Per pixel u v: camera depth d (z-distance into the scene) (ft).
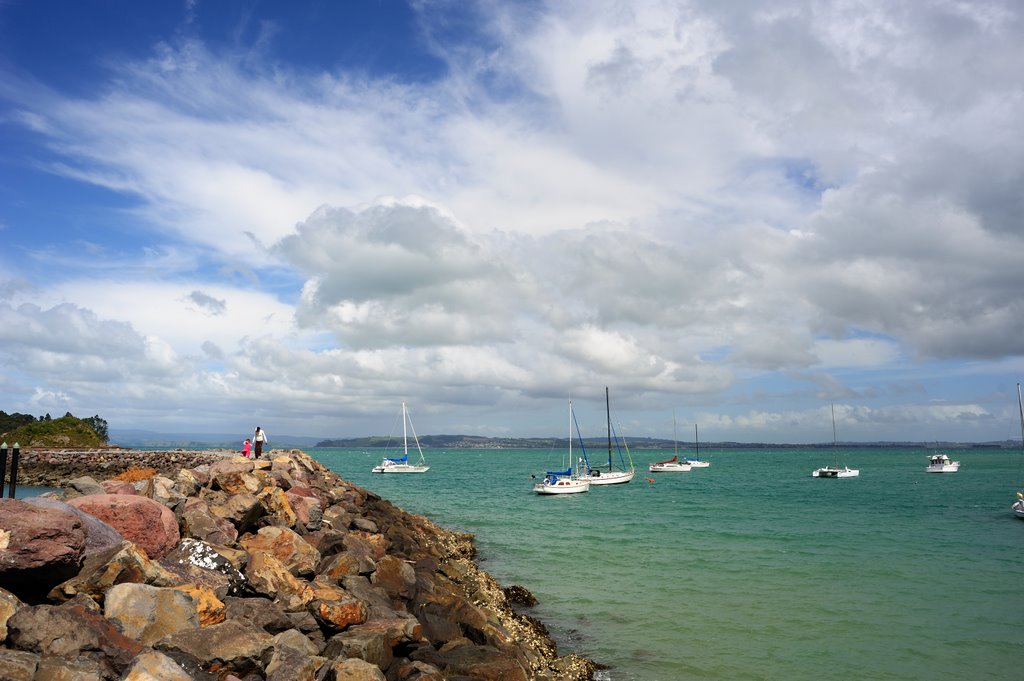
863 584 92.22
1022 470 504.02
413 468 447.01
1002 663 61.41
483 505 219.00
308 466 129.70
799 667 59.98
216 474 69.36
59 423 343.26
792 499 253.44
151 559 42.47
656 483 364.99
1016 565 107.24
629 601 82.23
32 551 32.27
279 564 47.60
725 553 118.32
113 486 53.42
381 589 57.00
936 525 167.12
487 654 47.67
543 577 96.94
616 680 56.49
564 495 264.31
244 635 34.78
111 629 31.86
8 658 26.40
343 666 35.60
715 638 67.97
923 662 61.52
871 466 628.28
